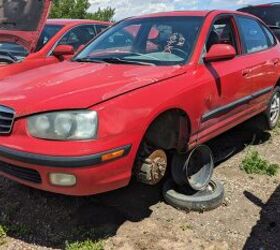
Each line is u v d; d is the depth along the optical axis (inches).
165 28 191.5
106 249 145.0
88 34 294.0
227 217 166.6
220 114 186.2
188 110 162.1
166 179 181.6
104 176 136.2
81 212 166.7
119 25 207.9
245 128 258.4
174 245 147.6
